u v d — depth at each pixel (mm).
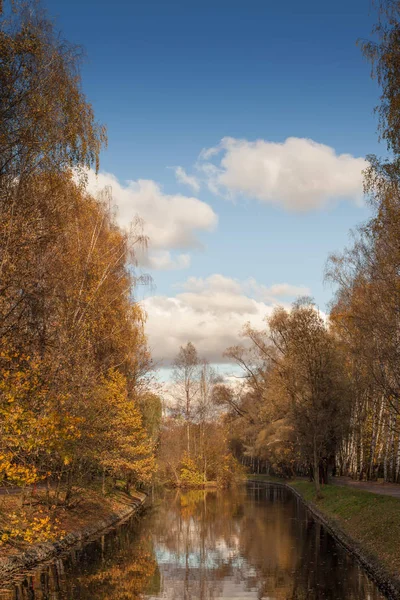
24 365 19531
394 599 16578
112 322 34125
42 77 21266
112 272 34406
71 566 22297
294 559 23703
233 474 76875
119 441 37625
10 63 19781
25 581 19641
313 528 32625
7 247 19172
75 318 26109
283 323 48125
